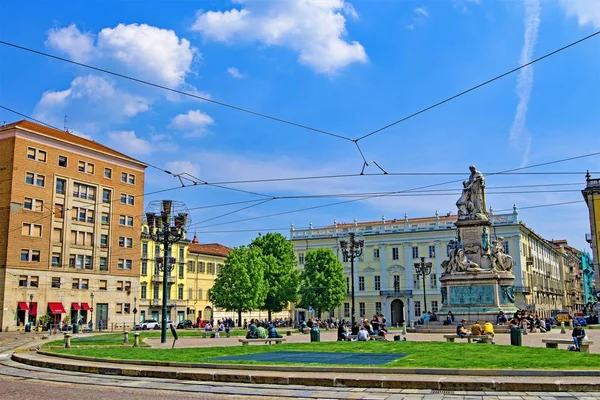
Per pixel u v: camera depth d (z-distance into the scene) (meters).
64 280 67.88
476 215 40.03
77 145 70.44
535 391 13.87
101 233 73.12
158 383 15.92
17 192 63.78
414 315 92.31
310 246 101.19
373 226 98.06
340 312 97.69
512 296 39.34
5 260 62.12
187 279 87.00
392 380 14.73
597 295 67.38
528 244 94.81
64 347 29.83
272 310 77.25
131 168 78.12
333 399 12.91
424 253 93.38
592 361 17.98
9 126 65.19
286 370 17.19
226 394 13.80
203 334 45.12
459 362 17.91
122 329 68.50
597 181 68.62
